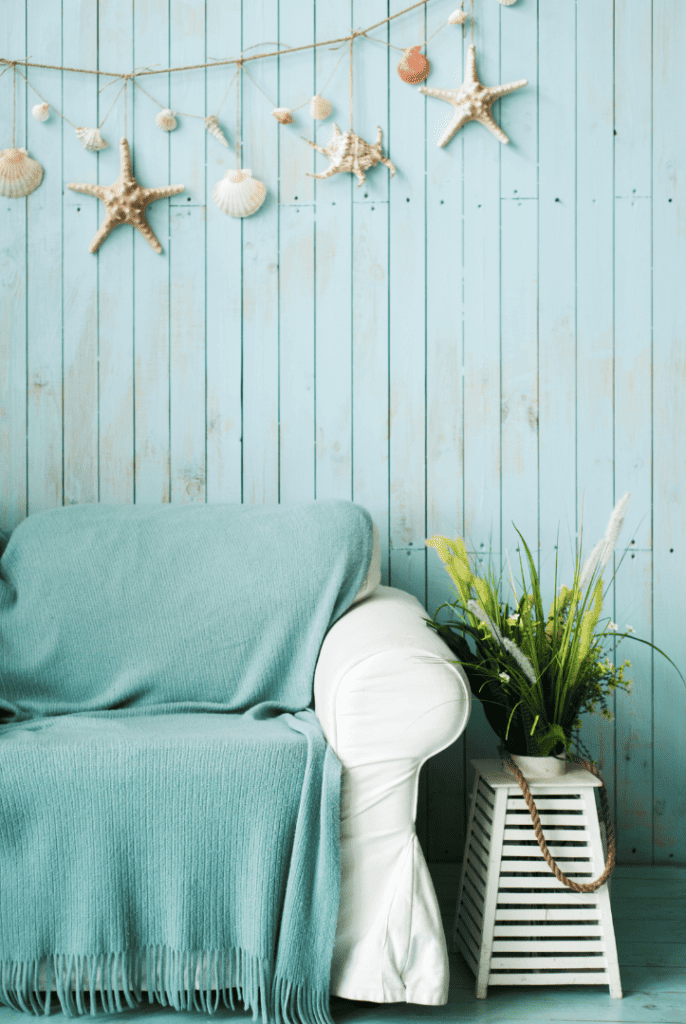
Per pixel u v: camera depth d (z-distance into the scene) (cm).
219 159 188
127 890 119
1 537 173
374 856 120
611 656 188
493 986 134
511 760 137
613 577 188
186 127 188
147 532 162
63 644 151
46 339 189
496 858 131
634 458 189
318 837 119
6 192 186
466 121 185
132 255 189
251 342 189
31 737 125
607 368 188
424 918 119
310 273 189
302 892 117
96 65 187
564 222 188
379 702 120
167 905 119
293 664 153
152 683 151
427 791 186
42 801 118
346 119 187
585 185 187
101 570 156
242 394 190
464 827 186
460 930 144
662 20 185
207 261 189
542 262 188
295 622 152
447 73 186
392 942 118
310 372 189
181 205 188
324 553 156
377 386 189
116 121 188
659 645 189
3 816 117
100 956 118
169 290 189
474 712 186
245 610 153
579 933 130
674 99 186
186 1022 121
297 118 188
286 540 159
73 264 188
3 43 187
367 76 186
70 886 118
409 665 121
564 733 139
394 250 188
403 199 188
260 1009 122
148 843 119
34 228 188
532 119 187
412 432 189
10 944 117
